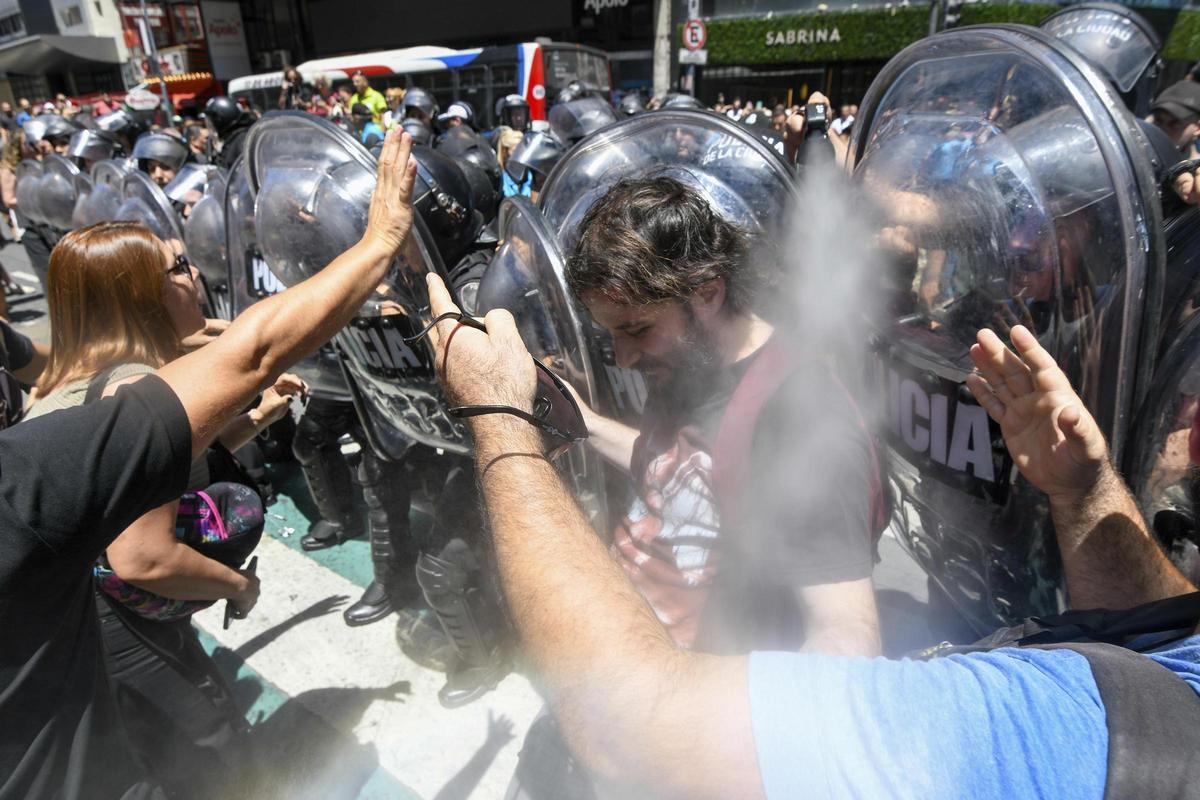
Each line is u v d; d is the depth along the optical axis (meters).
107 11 25.36
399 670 2.38
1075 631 0.73
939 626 1.59
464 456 1.91
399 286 1.60
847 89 14.05
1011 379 0.93
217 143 8.18
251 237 2.49
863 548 0.94
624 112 7.72
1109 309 0.98
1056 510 0.93
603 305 1.00
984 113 1.11
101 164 3.94
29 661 0.86
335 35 26.52
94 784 0.98
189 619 1.64
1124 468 1.05
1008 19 10.13
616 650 0.63
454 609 2.04
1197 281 1.07
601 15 20.03
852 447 0.96
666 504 1.11
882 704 0.57
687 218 0.97
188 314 1.63
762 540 0.98
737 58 14.62
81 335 1.40
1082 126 0.98
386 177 1.14
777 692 0.59
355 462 3.63
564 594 0.66
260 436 3.60
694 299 0.98
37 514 0.81
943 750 0.55
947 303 1.14
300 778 2.00
